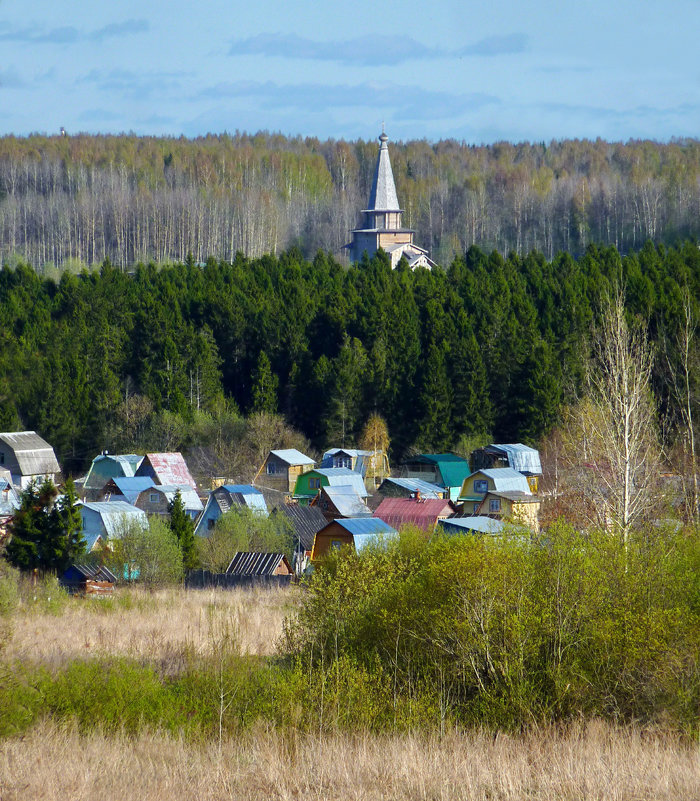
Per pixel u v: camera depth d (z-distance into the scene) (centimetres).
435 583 6206
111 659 6838
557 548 6147
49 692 6075
